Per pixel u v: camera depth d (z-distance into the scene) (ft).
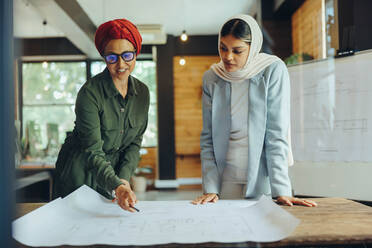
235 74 3.72
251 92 3.68
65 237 1.97
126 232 2.06
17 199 1.47
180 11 14.76
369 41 5.85
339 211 2.71
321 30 10.00
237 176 3.80
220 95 3.89
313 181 6.14
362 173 5.63
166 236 1.97
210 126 4.00
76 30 13.69
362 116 5.62
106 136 3.53
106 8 13.14
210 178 3.79
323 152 6.05
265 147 3.67
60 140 8.80
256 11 13.28
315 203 2.98
